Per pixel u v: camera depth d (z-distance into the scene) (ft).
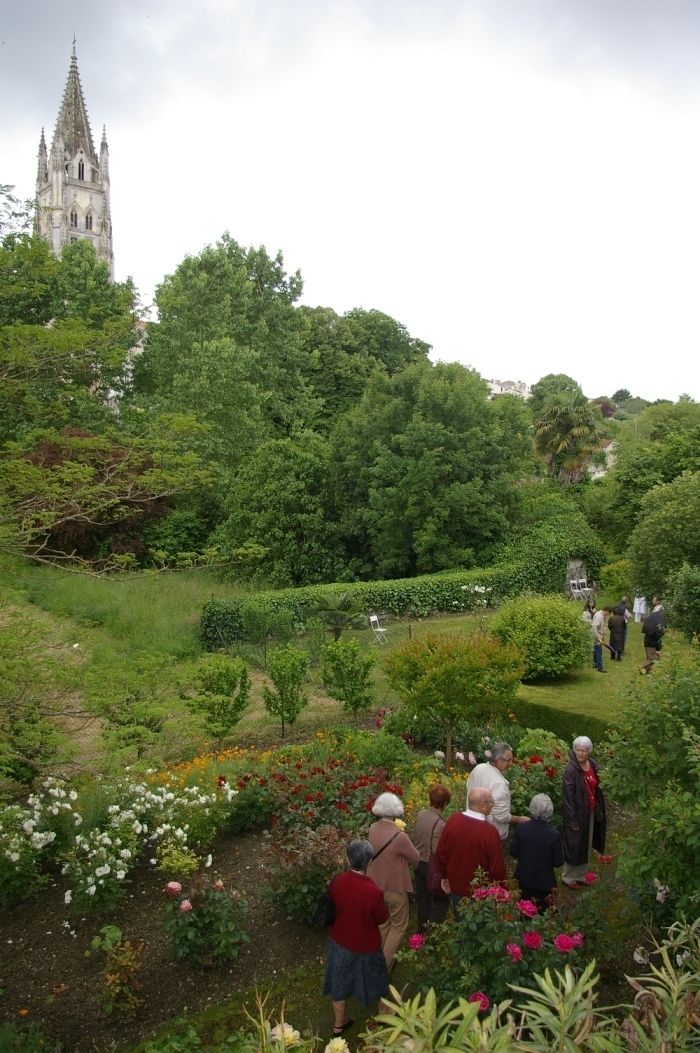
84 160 238.68
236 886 24.00
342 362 132.77
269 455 88.12
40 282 26.96
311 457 87.04
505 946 15.51
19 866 22.89
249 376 106.01
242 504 86.94
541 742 31.60
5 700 22.75
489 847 17.93
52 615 48.03
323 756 31.99
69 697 26.16
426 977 16.72
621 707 20.97
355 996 17.21
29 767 26.78
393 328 142.72
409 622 68.44
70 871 23.48
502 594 75.77
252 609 59.82
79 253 90.27
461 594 72.84
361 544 87.40
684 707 17.49
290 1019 18.15
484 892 16.26
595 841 22.97
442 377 84.17
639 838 17.10
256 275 120.37
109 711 24.99
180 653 56.90
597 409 116.98
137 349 98.94
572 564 84.53
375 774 28.07
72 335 24.12
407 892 18.69
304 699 40.45
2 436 33.17
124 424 79.20
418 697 32.30
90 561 28.78
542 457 112.06
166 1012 18.65
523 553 80.38
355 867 17.08
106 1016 18.39
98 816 24.56
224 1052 16.81
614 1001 16.81
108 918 22.48
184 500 91.30
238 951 20.71
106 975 18.83
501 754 22.65
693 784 17.20
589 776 22.74
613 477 96.99
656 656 46.37
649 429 124.06
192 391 88.99
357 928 16.83
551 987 10.62
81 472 25.79
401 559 81.61
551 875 19.77
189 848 25.64
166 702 26.27
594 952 17.19
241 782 28.58
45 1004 18.90
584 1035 9.78
